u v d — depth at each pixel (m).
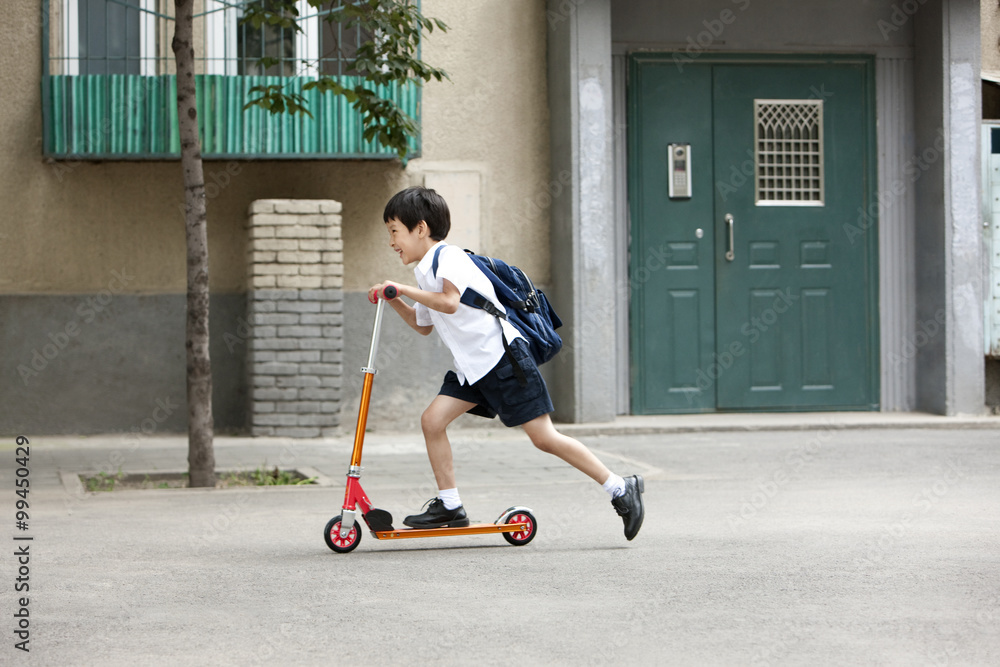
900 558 4.68
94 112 9.66
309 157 9.88
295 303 9.74
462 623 3.65
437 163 10.38
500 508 6.21
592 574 4.41
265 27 9.99
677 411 10.77
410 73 10.06
